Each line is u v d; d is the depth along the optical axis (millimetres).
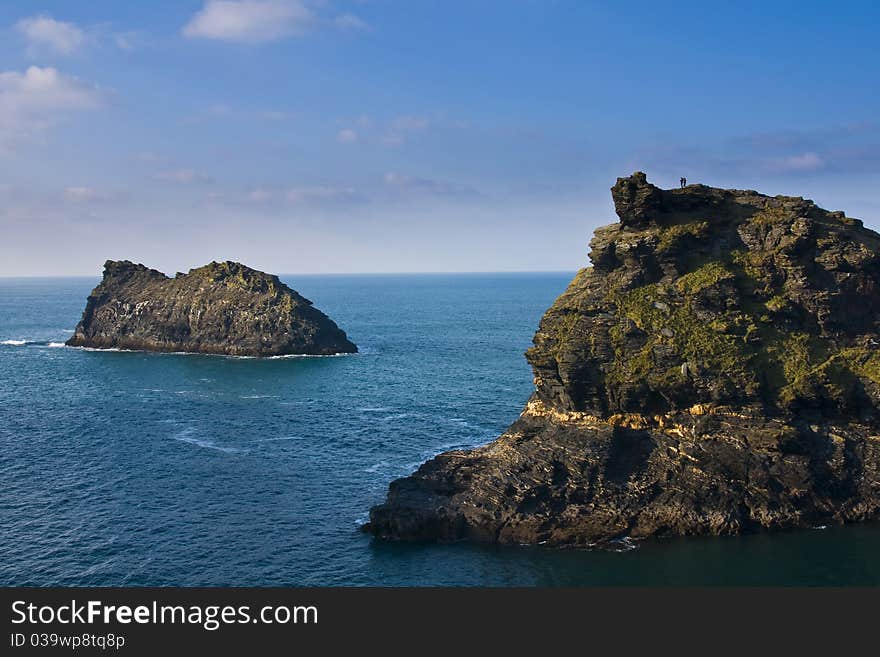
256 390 148500
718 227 85625
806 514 72625
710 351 76875
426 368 174750
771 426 75125
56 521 77188
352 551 70000
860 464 75062
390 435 110500
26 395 144250
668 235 83125
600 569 64938
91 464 96750
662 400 78562
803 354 78312
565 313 84750
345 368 176750
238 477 91438
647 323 79750
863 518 73125
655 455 76312
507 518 72375
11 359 197000
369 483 89188
